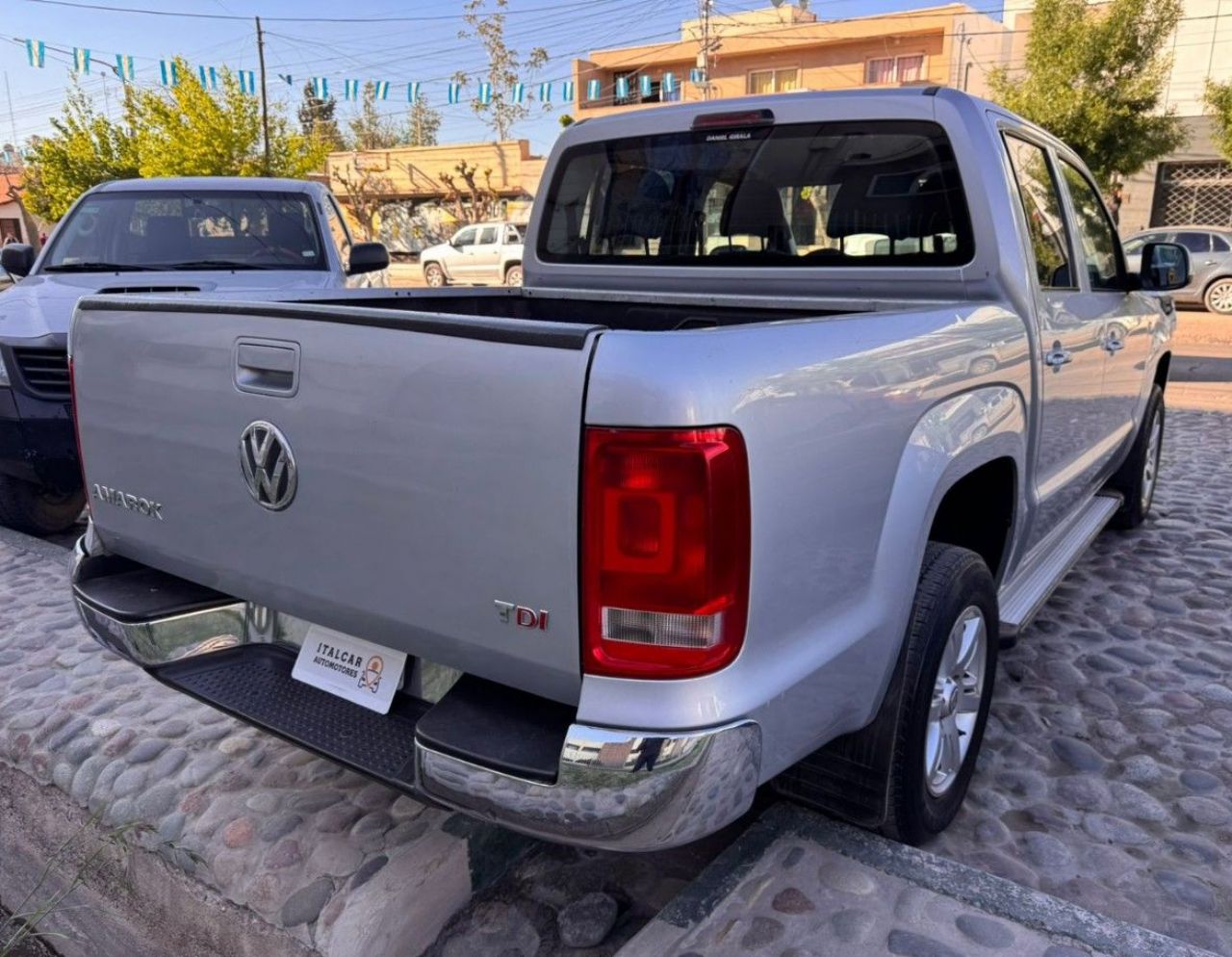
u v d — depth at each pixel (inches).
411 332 78.0
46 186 1248.2
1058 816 116.6
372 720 90.9
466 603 79.1
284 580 92.7
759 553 74.4
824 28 1238.3
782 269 139.9
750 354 74.5
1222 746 130.6
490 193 1453.0
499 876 106.7
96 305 106.0
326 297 139.3
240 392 91.2
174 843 108.3
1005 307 121.4
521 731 78.4
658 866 108.3
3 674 149.2
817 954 84.1
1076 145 763.4
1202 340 602.5
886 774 98.7
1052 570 154.9
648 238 154.0
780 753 80.8
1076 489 161.9
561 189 162.1
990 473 123.3
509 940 97.8
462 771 77.2
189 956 104.7
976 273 123.1
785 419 76.1
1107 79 756.0
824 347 82.7
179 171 1067.3
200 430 96.1
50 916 119.9
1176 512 237.6
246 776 119.0
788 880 93.4
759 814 113.5
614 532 70.9
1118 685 147.7
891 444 90.7
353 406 82.5
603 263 159.8
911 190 127.3
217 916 100.9
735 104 141.3
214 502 96.8
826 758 101.1
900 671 97.8
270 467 89.7
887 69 1233.4
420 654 85.2
